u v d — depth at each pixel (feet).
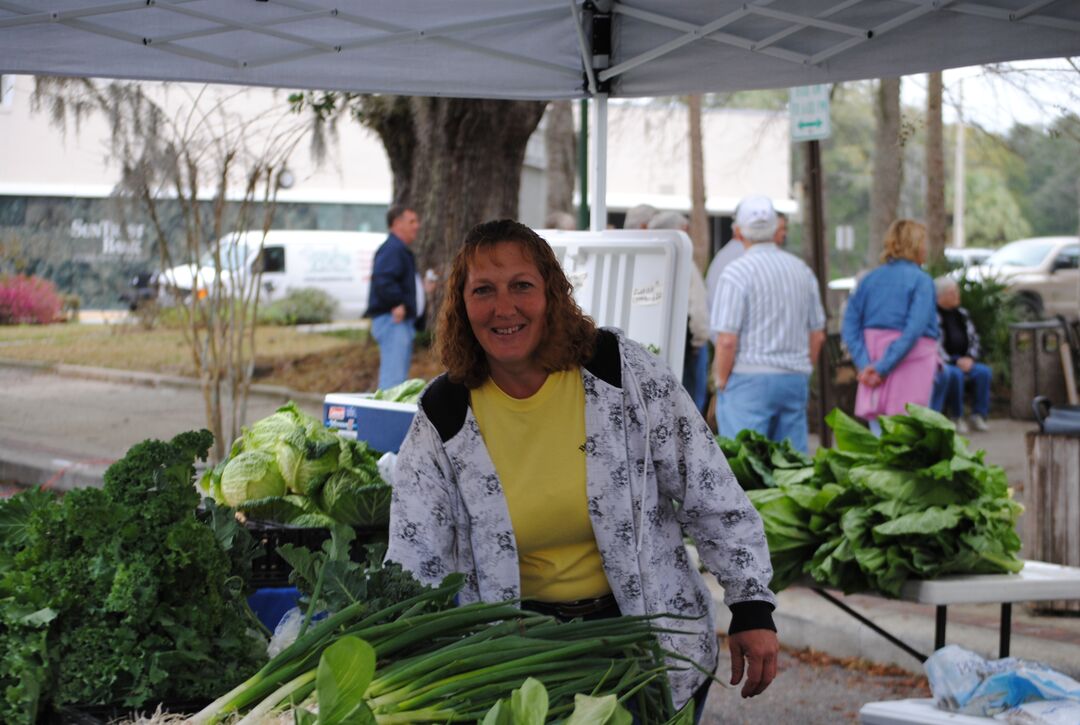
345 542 8.96
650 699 8.60
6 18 14.23
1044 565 16.52
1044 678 11.60
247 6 14.94
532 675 7.85
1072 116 27.02
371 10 15.40
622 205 86.17
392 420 15.60
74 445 44.96
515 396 10.09
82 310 77.30
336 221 83.82
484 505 10.15
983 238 148.66
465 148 44.37
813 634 22.06
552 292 9.87
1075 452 20.98
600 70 16.63
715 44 15.96
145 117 37.35
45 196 75.87
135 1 14.40
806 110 30.83
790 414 24.63
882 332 27.84
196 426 50.06
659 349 15.76
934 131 59.36
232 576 9.50
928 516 15.31
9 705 7.61
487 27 16.03
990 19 13.99
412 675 7.65
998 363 52.70
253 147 41.19
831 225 141.69
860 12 14.61
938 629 15.57
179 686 7.92
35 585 7.88
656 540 10.35
